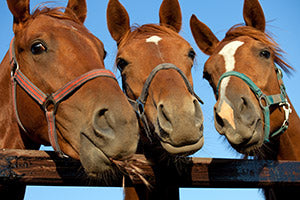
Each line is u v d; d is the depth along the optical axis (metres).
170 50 3.02
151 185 2.59
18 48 2.42
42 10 2.63
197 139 2.27
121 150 1.93
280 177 2.76
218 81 3.46
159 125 2.46
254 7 3.95
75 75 2.21
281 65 3.73
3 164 2.18
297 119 3.62
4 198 2.52
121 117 1.97
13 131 2.65
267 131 3.23
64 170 2.31
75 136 2.10
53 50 2.28
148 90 2.80
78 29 2.47
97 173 2.01
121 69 3.26
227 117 2.83
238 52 3.51
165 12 3.67
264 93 3.36
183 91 2.46
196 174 2.64
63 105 2.17
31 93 2.32
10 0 2.50
